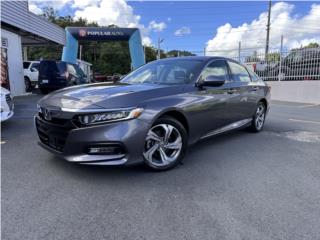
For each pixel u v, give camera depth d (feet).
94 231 8.30
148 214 9.25
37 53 141.90
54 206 9.62
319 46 50.67
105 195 10.46
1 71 41.04
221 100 15.94
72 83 50.21
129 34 62.34
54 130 11.80
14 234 8.09
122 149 11.27
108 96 11.77
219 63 16.89
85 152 11.11
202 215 9.23
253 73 20.84
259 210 9.58
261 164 14.03
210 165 13.76
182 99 13.38
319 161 14.64
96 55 188.96
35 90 58.65
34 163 13.44
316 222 8.92
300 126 23.77
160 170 12.70
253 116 20.06
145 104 11.81
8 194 10.39
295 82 49.60
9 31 44.65
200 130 14.74
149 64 17.71
